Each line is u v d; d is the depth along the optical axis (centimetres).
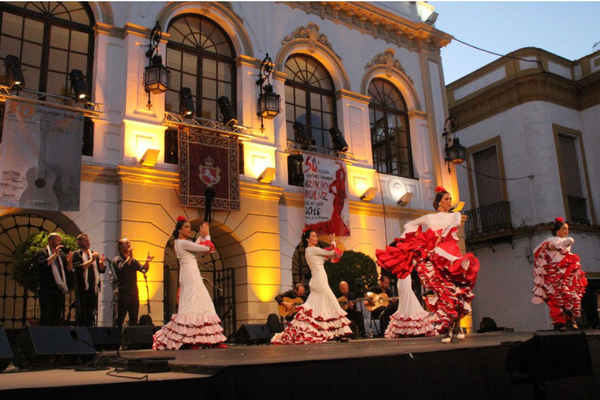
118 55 1082
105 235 999
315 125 1369
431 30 1600
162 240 1043
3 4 989
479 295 1847
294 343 751
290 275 1214
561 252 734
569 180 1798
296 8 1369
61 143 962
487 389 364
